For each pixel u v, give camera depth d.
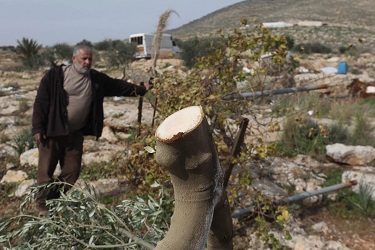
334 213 5.11
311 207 5.21
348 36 60.41
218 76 3.97
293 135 7.07
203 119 0.89
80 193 2.65
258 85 4.24
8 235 2.51
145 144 3.98
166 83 3.98
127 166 4.20
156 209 2.48
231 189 3.99
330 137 7.43
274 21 87.19
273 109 6.20
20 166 6.18
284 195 4.98
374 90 13.20
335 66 21.78
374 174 5.79
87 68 4.16
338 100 11.62
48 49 32.50
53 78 4.14
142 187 3.92
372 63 24.25
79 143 4.35
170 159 0.86
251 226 4.54
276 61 4.16
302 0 110.38
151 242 2.31
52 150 4.21
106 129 7.61
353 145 7.46
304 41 55.69
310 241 4.51
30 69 26.61
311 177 5.92
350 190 5.54
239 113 4.03
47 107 4.16
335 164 6.64
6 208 4.92
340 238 4.68
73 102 4.15
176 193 0.92
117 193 4.94
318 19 85.88
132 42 30.09
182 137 0.85
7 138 7.83
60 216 2.60
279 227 4.62
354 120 8.84
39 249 2.42
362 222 4.97
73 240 2.42
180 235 0.90
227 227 1.17
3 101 12.14
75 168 4.34
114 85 4.37
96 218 2.54
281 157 6.53
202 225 0.91
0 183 5.53
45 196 4.14
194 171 0.88
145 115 8.49
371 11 90.44
